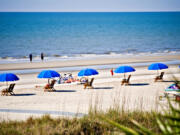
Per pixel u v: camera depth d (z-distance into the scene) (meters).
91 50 145.88
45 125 22.84
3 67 87.12
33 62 99.19
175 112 9.66
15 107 40.41
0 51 140.25
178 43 176.25
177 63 93.62
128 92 50.78
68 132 21.81
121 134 18.69
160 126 9.65
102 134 21.09
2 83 62.69
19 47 157.12
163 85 57.44
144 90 52.47
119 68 57.69
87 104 41.44
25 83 62.47
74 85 59.28
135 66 86.69
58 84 60.66
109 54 127.81
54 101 44.69
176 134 8.95
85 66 88.06
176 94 43.12
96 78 66.81
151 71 76.19
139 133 9.66
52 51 141.75
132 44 173.75
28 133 21.73
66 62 97.88
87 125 23.27
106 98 45.62
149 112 27.72
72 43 179.25
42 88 56.69
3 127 24.66
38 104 42.56
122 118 25.39
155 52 134.38
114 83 60.50
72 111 36.00
